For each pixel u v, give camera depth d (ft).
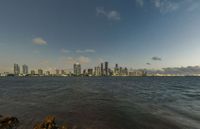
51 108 72.02
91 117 56.39
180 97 120.16
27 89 180.86
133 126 47.32
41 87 214.07
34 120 52.49
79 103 86.38
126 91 165.89
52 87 214.07
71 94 131.34
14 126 46.39
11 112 64.03
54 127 44.21
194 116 60.03
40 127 42.70
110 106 78.13
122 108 73.56
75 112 64.28
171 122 51.80
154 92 160.15
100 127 45.85
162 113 64.49
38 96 117.19
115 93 143.23
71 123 49.21
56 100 97.45
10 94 129.90
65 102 89.76
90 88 200.44
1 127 44.62
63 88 197.47
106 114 61.26
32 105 79.97
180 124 49.96
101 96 119.24
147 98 111.86
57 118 54.75
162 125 48.80
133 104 85.05
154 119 55.21
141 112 65.67
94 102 90.12
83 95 125.08
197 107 78.74
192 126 48.32
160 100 102.68
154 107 77.36
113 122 50.83
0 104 82.84
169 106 81.00
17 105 79.71
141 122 51.34
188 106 81.46
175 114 63.00
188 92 162.81
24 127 45.62
